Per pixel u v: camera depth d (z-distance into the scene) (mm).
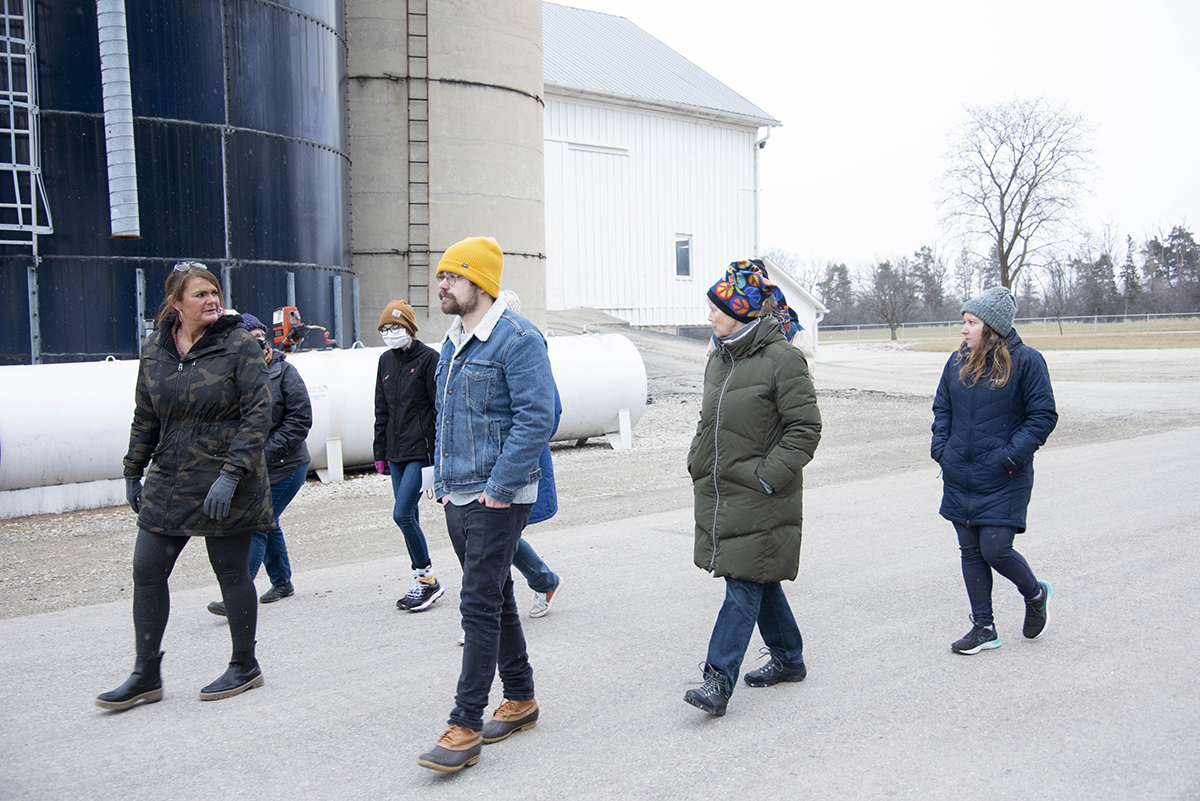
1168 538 6691
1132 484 9078
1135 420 15625
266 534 5406
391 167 16922
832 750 3357
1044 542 6676
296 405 5449
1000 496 4352
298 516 8516
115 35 11555
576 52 31312
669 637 4766
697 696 3590
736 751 3367
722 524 3688
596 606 5371
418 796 3076
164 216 12281
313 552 7070
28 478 8828
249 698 4023
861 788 3051
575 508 8641
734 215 33250
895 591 5543
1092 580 5645
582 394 12633
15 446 8688
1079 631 4699
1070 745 3354
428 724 3709
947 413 4551
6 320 11477
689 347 27500
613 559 6547
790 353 3625
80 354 11859
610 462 11750
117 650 4758
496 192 17953
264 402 3883
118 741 3588
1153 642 4492
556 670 4297
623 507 8656
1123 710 3666
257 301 13242
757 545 3627
